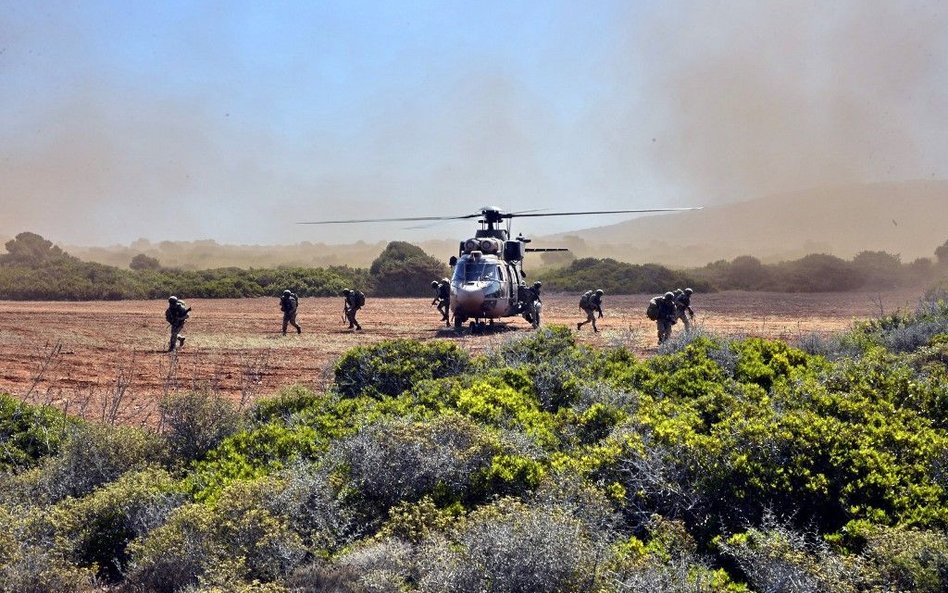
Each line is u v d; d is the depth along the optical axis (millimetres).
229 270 61250
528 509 6672
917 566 5691
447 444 8266
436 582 5887
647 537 7043
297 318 33688
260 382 15766
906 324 17000
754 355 12234
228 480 8211
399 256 60781
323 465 8250
